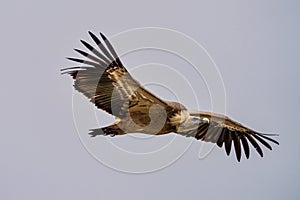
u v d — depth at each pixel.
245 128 18.58
